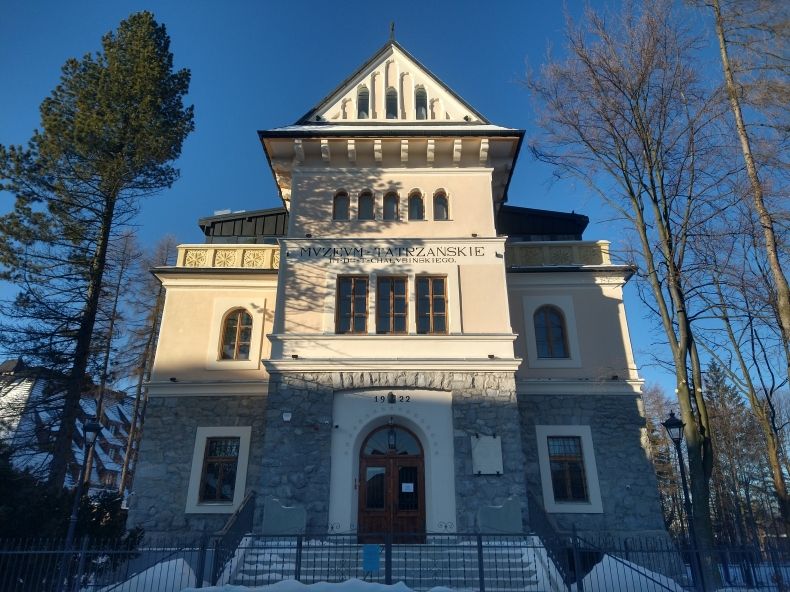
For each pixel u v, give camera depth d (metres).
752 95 13.13
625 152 15.95
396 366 15.70
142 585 10.82
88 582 11.14
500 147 18.73
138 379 29.20
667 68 15.23
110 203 20.33
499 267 17.14
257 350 19.08
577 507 16.77
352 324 16.67
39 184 19.66
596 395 18.12
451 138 18.23
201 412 18.22
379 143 18.36
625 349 18.69
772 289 15.16
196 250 20.64
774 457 18.11
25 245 19.44
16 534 11.40
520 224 22.94
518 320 19.16
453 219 17.98
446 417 15.41
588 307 19.30
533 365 18.58
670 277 14.77
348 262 17.22
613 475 17.14
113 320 27.19
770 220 12.37
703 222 14.64
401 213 18.08
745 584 12.20
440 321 16.72
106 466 38.50
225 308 19.73
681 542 13.52
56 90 21.33
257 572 12.20
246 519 14.04
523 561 12.70
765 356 18.81
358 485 15.16
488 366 15.73
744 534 32.97
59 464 17.02
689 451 13.61
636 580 11.84
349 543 13.11
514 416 15.24
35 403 19.19
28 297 19.12
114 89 20.97
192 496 17.14
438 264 17.19
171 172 21.88
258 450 17.73
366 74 20.69
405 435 15.74
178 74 23.02
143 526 16.72
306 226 17.86
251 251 20.62
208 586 10.55
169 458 17.64
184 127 22.17
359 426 15.32
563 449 17.69
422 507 14.95
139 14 23.06
